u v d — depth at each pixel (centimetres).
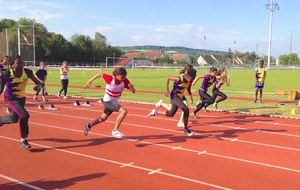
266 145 773
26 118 700
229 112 1235
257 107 1367
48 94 1833
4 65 984
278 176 573
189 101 1571
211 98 1082
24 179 552
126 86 755
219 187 522
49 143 774
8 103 700
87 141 795
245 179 557
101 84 2725
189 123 1023
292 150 734
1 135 838
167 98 1675
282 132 908
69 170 595
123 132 890
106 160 652
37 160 648
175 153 703
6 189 511
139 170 597
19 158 659
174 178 559
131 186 524
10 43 7406
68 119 1084
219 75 1235
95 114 1186
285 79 3622
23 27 8475
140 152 708
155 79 3428
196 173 584
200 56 12381
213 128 952
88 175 571
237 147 754
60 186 523
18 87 691
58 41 8869
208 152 712
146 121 1046
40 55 8519
